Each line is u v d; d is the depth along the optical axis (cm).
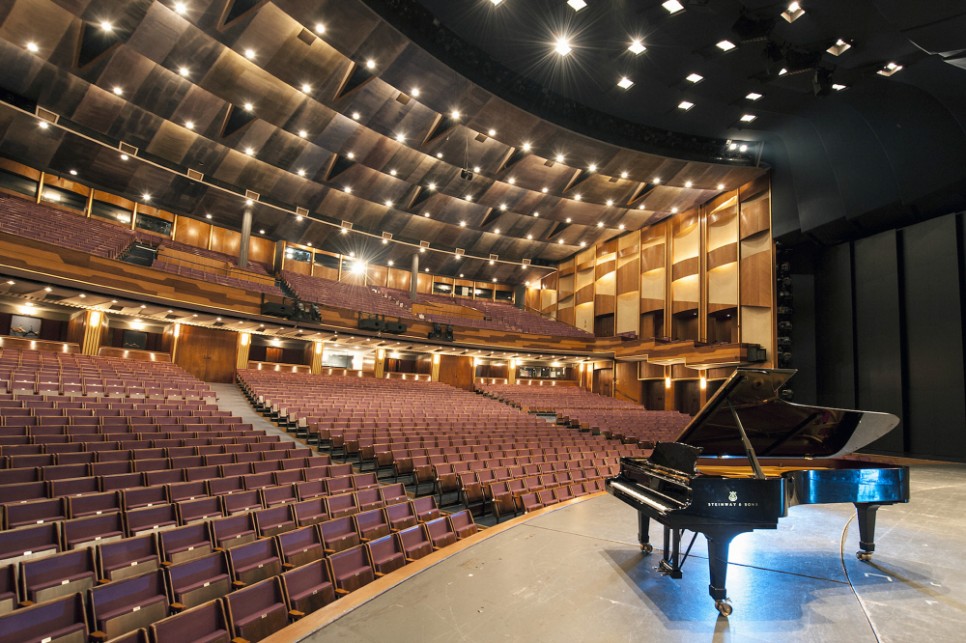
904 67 853
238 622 247
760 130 1252
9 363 903
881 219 1156
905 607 231
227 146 1330
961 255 1012
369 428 903
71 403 747
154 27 950
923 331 1062
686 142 1356
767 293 1405
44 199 1362
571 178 1566
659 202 1659
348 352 1861
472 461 691
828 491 282
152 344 1418
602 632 208
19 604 251
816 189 1241
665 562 282
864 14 761
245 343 1512
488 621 219
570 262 2255
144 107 1160
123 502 408
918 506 457
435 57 1007
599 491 600
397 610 231
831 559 300
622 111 1209
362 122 1245
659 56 960
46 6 905
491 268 2272
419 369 1983
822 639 201
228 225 1692
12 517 346
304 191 1577
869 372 1178
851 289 1237
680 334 1747
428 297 2119
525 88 1178
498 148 1423
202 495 458
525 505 532
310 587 296
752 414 314
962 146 934
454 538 414
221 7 886
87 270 1022
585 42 952
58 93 1127
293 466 586
